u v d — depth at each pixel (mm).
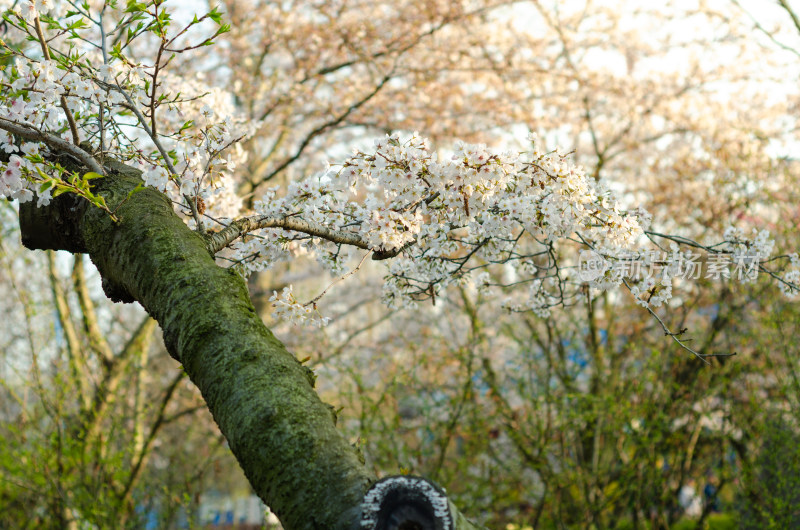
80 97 2182
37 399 6836
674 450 7121
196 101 3559
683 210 8094
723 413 6906
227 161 2639
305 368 1388
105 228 1806
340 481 1152
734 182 7332
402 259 2908
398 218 2318
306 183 2434
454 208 2383
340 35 7055
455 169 2256
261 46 7484
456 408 6848
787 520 5832
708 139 8188
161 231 1716
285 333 8461
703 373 7145
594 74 8203
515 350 7633
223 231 2016
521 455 7152
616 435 6711
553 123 8219
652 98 8188
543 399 6914
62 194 2139
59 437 5703
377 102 7414
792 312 6250
